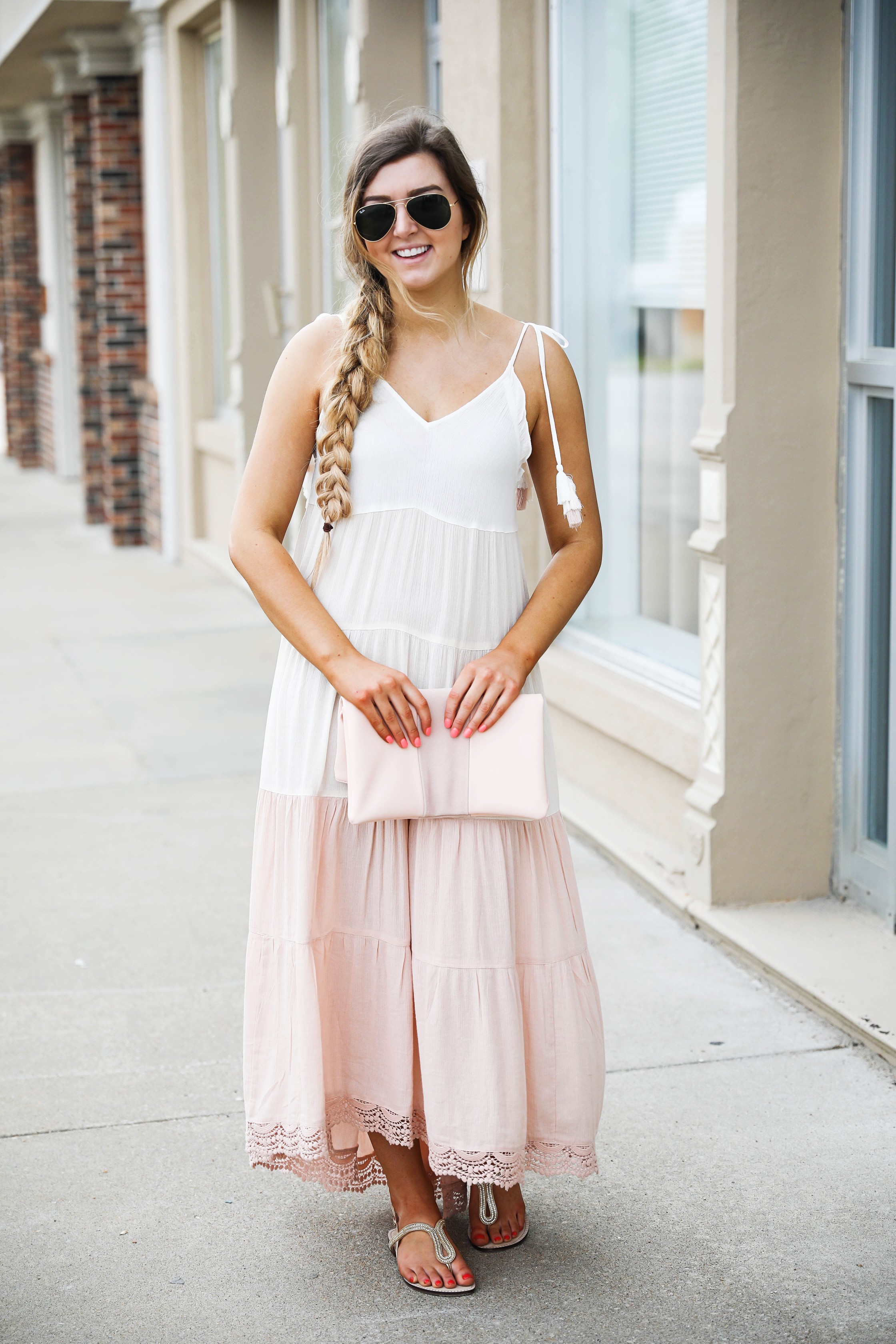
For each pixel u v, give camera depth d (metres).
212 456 10.31
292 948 2.45
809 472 3.86
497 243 5.27
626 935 4.07
